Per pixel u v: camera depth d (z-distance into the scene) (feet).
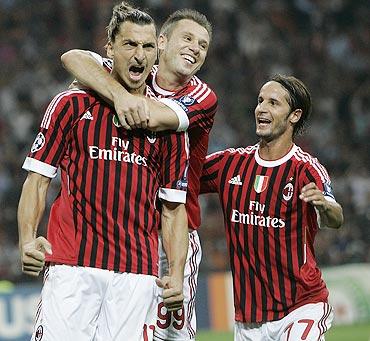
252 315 69.62
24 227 58.44
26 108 221.46
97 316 59.77
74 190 59.11
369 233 193.36
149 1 242.17
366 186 214.07
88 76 59.52
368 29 262.06
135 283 59.47
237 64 243.60
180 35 67.92
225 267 185.16
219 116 228.22
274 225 68.80
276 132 69.41
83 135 58.95
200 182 72.08
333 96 245.65
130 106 57.88
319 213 67.82
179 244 62.13
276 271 68.95
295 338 67.31
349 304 159.33
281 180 69.00
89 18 243.19
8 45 235.20
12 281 175.73
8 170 204.95
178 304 61.62
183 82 68.74
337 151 230.07
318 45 254.88
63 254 58.95
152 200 60.54
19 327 139.54
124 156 59.31
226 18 249.34
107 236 58.85
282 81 70.08
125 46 58.44
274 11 257.34
